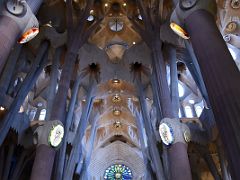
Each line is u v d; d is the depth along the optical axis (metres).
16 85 18.88
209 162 18.25
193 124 18.94
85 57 21.39
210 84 8.48
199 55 9.39
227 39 17.81
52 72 18.08
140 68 22.03
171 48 18.92
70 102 18.66
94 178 27.97
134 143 29.64
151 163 20.70
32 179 12.48
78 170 21.94
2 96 15.70
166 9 20.05
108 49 24.94
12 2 9.86
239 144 6.93
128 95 25.53
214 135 17.41
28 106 22.91
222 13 15.98
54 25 20.05
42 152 13.38
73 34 18.84
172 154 13.62
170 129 14.23
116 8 23.91
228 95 7.78
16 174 17.33
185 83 24.05
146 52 21.12
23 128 17.89
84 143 24.78
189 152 20.08
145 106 20.11
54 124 14.29
